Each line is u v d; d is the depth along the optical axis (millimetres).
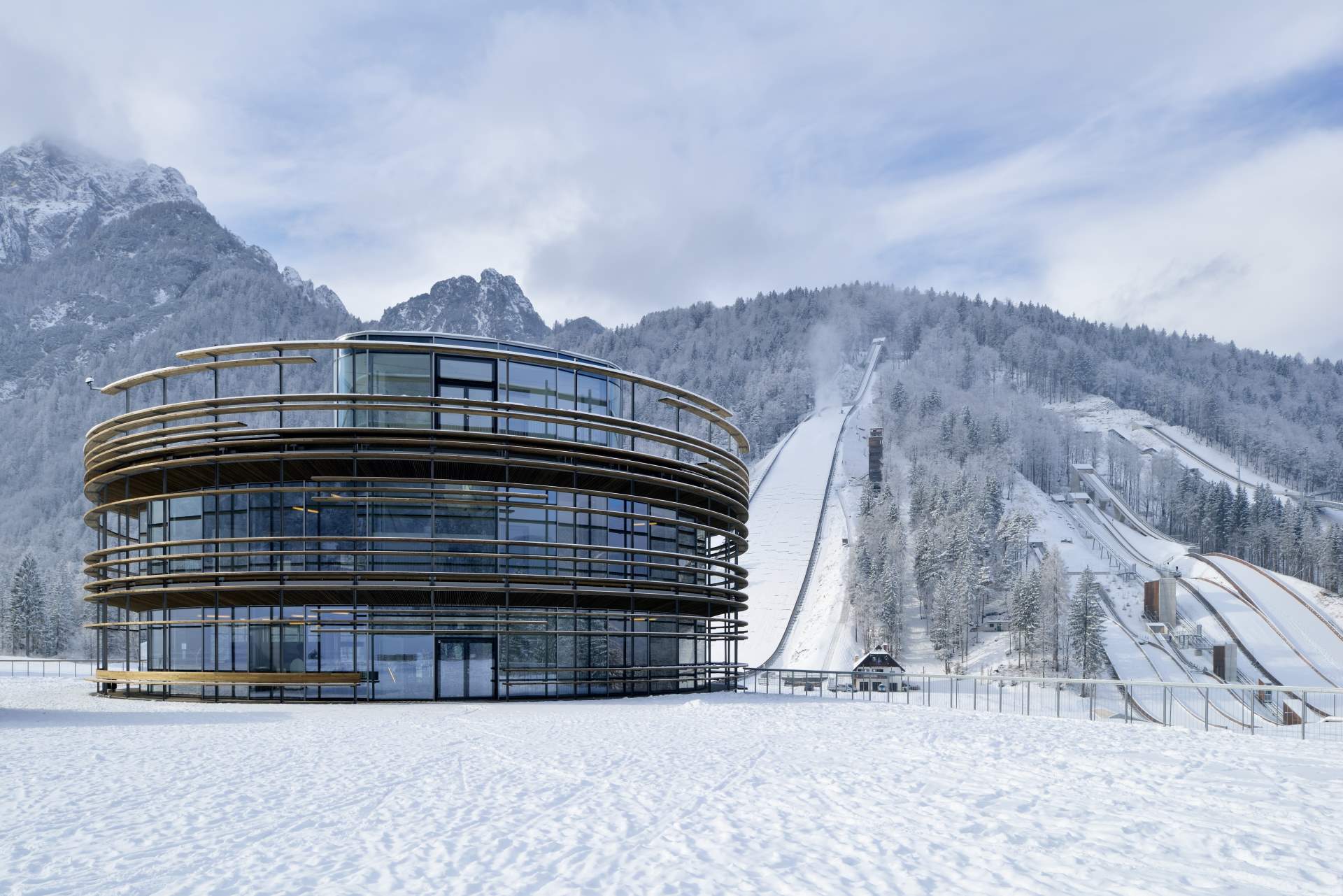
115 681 35906
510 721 24031
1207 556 171125
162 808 11672
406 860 9062
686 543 39438
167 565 33969
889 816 11117
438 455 31828
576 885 8188
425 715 26109
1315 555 179500
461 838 10000
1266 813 11258
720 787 13297
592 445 34000
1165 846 9523
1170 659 113062
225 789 13094
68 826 10602
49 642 115688
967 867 8742
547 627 33719
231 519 33688
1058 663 115625
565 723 23547
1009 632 133625
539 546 32719
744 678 45062
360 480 32344
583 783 13602
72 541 176625
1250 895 7770
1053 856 9117
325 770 14930
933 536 150500
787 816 11141
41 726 22891
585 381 36500
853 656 114938
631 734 20531
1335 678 110062
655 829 10453
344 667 31875
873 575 128625
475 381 34312
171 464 32531
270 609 32500
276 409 32000
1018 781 13828
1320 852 9234
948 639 122000
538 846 9641
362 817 11117
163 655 34344
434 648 32375
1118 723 23422
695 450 37656
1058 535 194625
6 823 10758
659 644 37719
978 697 36562
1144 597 139500
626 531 36500
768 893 7941
